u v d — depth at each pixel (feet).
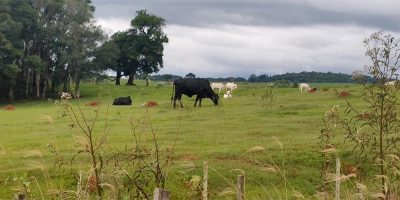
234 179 52.54
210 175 53.01
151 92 254.47
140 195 23.04
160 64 344.28
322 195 26.05
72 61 258.57
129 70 335.88
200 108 125.70
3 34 240.94
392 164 23.45
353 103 116.26
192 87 130.93
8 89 258.16
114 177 22.33
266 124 87.92
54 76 264.93
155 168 25.54
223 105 135.03
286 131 79.97
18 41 254.47
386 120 24.71
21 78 266.16
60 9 265.75
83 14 268.00
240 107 124.47
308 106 118.83
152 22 335.26
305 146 64.59
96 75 270.87
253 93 204.95
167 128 84.23
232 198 43.57
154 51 337.52
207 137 75.05
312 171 55.62
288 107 118.01
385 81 24.57
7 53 244.63
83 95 249.96
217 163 58.03
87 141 22.25
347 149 57.00
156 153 24.25
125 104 160.04
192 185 25.84
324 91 176.45
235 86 219.41
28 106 207.62
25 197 23.07
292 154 61.00
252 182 52.39
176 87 130.31
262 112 108.06
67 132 83.35
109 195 22.02
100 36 268.62
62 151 63.77
